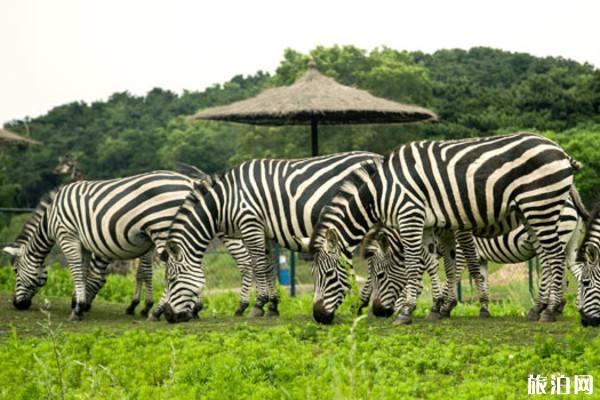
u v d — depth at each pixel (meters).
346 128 38.47
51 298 14.77
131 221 11.65
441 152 10.02
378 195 10.24
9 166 51.44
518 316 11.46
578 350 8.09
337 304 10.24
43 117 63.75
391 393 6.48
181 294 11.23
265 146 40.81
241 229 11.39
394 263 11.18
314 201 11.00
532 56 58.75
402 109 20.88
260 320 11.23
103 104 66.94
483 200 9.80
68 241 12.35
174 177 11.89
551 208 9.68
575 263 11.71
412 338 8.93
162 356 8.11
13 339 9.60
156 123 61.50
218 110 21.67
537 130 36.84
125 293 15.97
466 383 7.00
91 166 53.25
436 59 60.66
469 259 11.21
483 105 40.47
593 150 26.78
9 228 27.58
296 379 7.16
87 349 9.04
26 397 7.22
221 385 6.98
